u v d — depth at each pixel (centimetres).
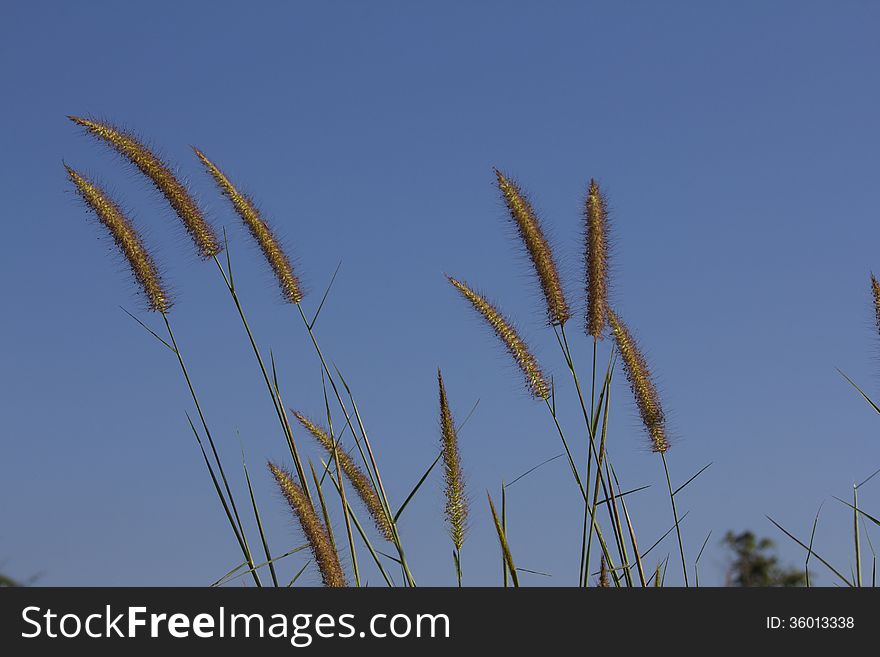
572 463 169
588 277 174
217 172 183
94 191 178
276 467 171
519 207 176
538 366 173
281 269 181
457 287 175
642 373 178
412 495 172
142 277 176
